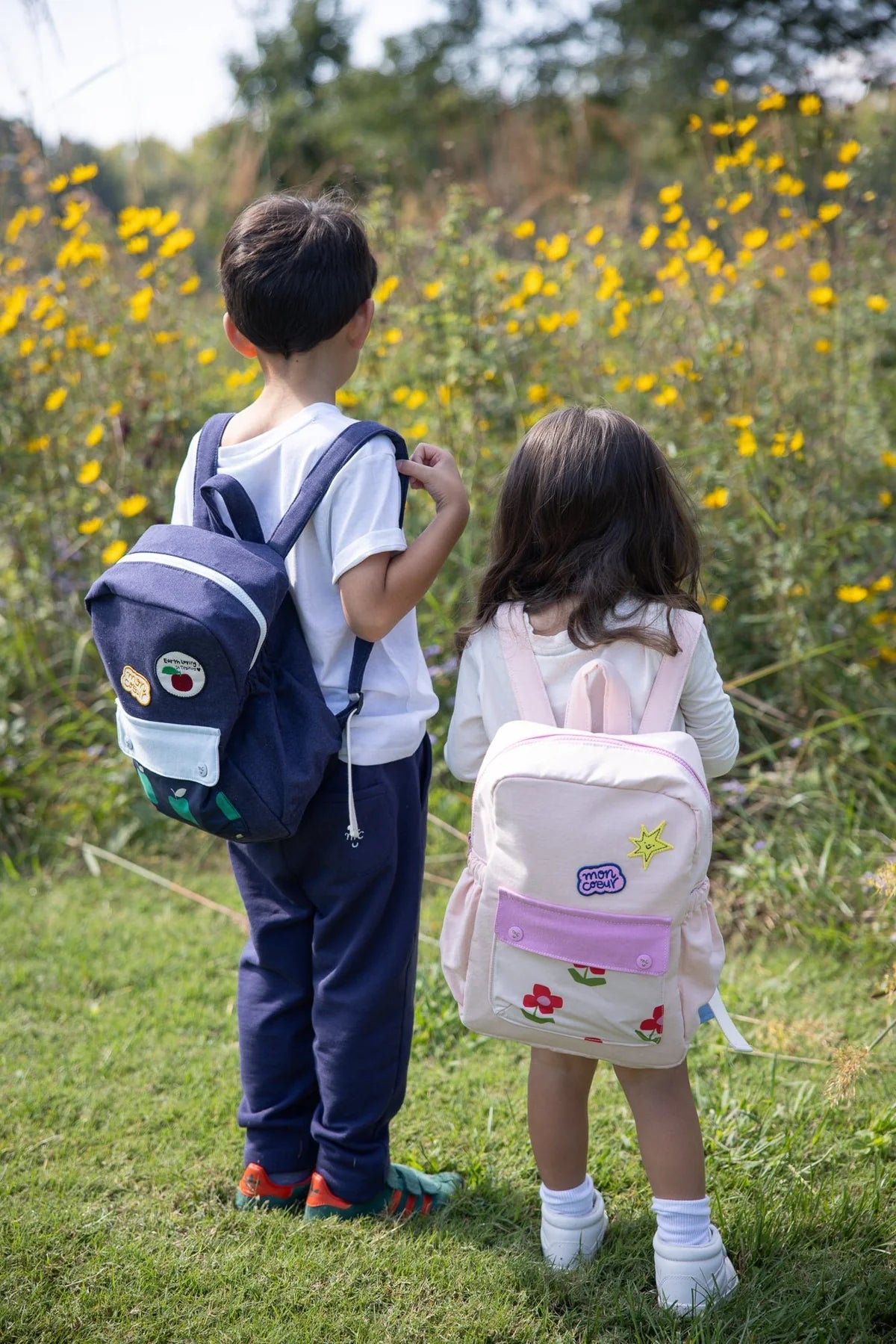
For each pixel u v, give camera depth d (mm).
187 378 4379
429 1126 2285
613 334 4059
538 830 1562
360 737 1776
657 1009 1582
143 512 4004
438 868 3457
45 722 4008
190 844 3764
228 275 1789
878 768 3416
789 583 3426
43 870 3631
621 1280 1821
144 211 4207
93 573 4145
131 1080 2451
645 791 1533
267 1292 1785
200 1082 2438
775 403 3660
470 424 3859
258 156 7016
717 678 1744
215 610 1594
